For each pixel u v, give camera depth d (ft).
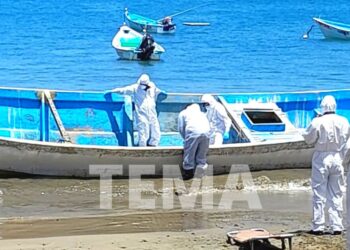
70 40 172.35
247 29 207.31
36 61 139.54
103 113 59.72
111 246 35.53
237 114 59.88
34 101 58.59
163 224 40.37
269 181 51.57
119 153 51.42
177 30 198.80
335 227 37.88
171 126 60.95
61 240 36.58
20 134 58.54
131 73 128.36
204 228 39.63
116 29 196.13
